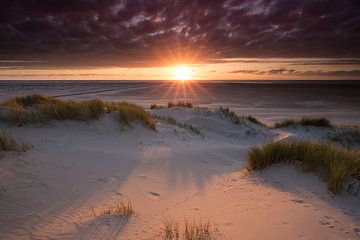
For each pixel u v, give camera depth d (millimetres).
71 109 10414
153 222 3723
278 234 3334
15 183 4719
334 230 3465
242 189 5137
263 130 17984
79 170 5734
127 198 4645
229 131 16859
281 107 39406
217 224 3641
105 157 6949
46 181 4961
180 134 12188
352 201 4383
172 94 66938
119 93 67875
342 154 6152
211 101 48031
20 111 9852
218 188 5312
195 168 6871
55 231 3424
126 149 8312
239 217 3859
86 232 3383
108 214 3895
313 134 16406
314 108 38281
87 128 9844
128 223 3648
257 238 3238
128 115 11594
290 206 4195
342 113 33125
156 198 4742
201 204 4457
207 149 9695
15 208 3961
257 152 6457
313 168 5539
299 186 5000
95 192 4789
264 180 5527
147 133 10938
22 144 6949
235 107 38906
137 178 5734
